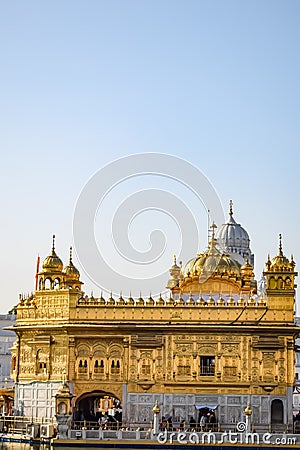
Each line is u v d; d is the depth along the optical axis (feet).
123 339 220.23
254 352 217.15
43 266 247.29
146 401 217.36
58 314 225.97
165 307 221.25
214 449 195.21
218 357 217.36
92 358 221.25
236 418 214.90
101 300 224.74
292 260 223.10
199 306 220.64
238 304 220.23
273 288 220.02
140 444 197.16
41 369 226.58
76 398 219.82
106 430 200.95
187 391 216.74
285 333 217.36
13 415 229.04
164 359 218.59
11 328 231.71
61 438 200.23
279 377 215.92
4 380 347.36
